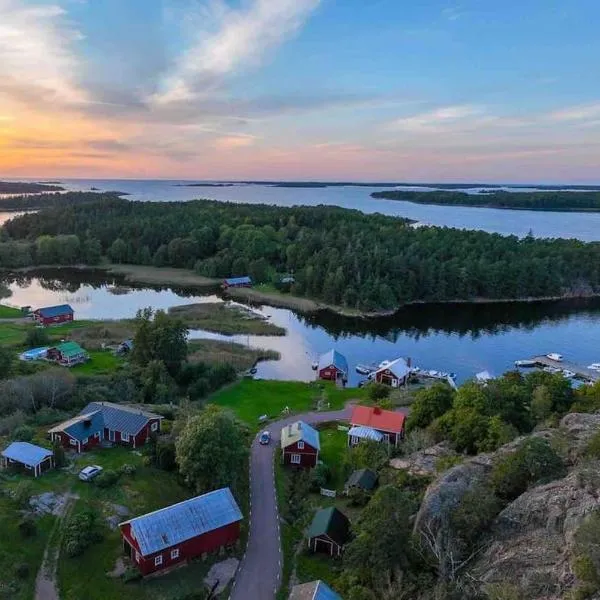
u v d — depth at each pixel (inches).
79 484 1907.0
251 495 2031.3
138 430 2235.5
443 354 4220.0
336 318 5177.2
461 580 1243.2
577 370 3794.3
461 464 1656.0
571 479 1360.7
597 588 1000.9
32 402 2591.0
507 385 2434.8
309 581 1589.6
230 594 1533.0
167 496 1921.8
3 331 4136.3
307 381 3491.6
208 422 1964.8
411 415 2507.4
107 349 3801.7
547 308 5723.4
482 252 6515.8
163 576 1577.3
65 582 1519.4
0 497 1768.0
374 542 1407.5
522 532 1307.8
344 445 2474.2
